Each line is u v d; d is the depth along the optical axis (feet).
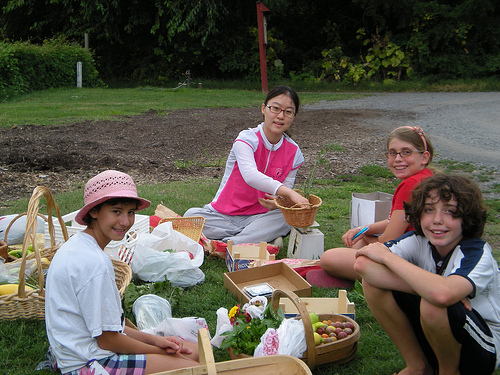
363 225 14.42
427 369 8.80
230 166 16.37
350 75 88.74
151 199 20.80
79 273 7.68
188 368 7.50
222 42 94.73
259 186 14.88
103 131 38.04
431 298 7.50
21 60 63.00
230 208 16.16
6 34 94.73
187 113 49.73
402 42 92.58
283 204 15.39
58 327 7.72
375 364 9.27
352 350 9.39
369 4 93.76
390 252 8.39
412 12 93.71
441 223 8.01
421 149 11.87
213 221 16.15
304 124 44.52
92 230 8.45
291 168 16.38
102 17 88.79
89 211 8.21
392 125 44.42
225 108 55.01
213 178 26.45
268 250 15.01
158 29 95.20
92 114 45.70
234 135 38.93
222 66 93.97
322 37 102.89
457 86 81.30
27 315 10.42
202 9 87.40
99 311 7.66
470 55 93.20
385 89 83.15
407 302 8.48
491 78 88.28
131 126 40.83
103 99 59.41
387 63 89.20
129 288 11.46
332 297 12.01
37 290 10.30
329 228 18.22
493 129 42.60
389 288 8.32
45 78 69.31
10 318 10.34
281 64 94.38
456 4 95.61
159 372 7.86
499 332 8.05
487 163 29.86
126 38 97.45
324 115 50.08
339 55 94.68
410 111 53.83
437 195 8.02
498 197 22.48
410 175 11.98
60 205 19.27
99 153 30.35
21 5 90.43
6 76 59.16
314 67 94.68
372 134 39.91
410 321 8.67
